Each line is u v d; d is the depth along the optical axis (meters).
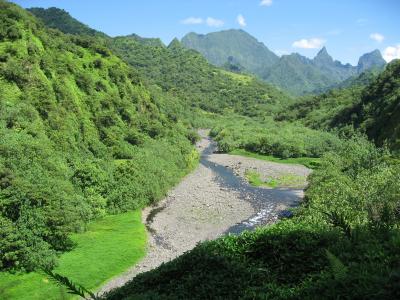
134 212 67.06
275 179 100.44
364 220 27.59
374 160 68.81
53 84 89.50
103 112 100.75
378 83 159.88
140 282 21.38
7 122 69.44
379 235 15.27
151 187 74.69
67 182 60.78
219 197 82.25
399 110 112.69
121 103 110.12
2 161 53.53
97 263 46.47
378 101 146.00
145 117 121.19
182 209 73.06
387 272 11.55
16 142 61.53
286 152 130.12
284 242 19.67
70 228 49.88
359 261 14.16
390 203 31.70
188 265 20.78
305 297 12.75
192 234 60.44
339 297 11.23
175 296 16.92
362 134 130.50
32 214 47.09
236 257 19.94
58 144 74.56
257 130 167.88
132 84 133.25
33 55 90.62
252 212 72.12
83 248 50.88
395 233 14.98
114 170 74.75
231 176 104.44
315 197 51.00
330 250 16.02
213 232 61.59
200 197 81.81
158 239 57.78
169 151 105.69
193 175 103.25
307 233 19.67
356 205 37.53
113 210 66.25
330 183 53.50
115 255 49.09
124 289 21.17
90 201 63.22
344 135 142.88
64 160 70.50
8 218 45.91
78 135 84.06
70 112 87.25
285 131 159.50
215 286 17.31
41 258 43.59
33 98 80.88
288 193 86.69
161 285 19.95
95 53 128.62
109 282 43.31
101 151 85.56
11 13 98.44
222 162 123.75
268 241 20.12
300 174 106.44
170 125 135.50
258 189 90.44
